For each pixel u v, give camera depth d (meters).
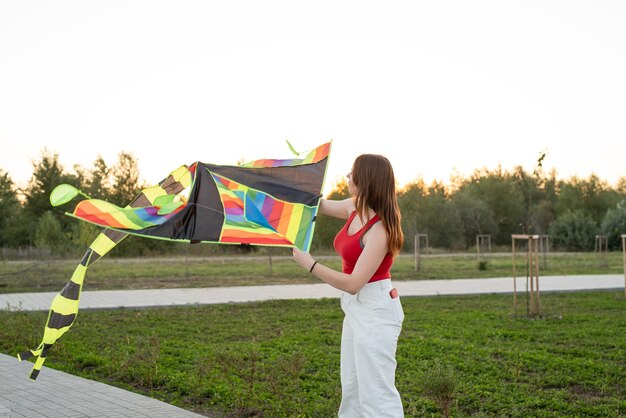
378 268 4.01
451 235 52.50
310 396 6.64
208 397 6.75
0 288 18.33
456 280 21.19
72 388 6.93
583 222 48.00
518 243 55.28
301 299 15.25
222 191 3.94
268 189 4.18
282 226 4.02
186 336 10.52
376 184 3.97
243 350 9.09
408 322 11.90
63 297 3.74
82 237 22.31
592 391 7.09
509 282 20.27
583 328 11.27
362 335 3.95
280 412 6.10
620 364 8.34
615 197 61.47
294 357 6.78
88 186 37.97
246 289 18.02
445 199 56.81
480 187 58.59
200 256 36.09
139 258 33.66
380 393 3.96
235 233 3.79
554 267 28.23
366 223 4.01
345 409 4.20
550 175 62.56
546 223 57.62
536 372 7.90
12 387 6.95
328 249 40.81
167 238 3.71
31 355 3.69
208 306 14.30
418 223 50.28
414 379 7.34
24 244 38.31
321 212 4.39
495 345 9.61
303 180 4.28
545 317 12.54
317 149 4.49
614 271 25.50
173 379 7.25
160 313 13.22
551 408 6.36
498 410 6.29
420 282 20.36
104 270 24.72
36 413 5.93
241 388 6.95
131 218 3.66
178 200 4.11
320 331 10.91
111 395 6.63
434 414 6.10
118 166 36.16
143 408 6.13
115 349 9.16
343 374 4.18
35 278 21.16
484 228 54.28
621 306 14.45
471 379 7.43
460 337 10.27
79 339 10.07
